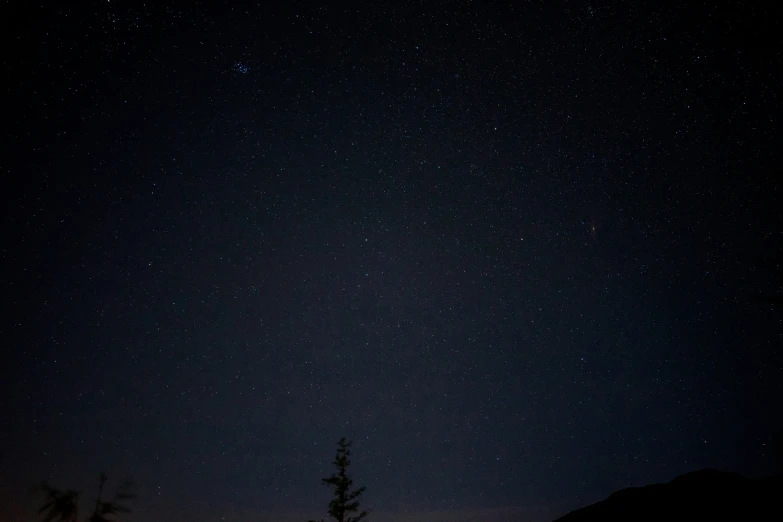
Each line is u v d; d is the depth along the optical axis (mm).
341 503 15281
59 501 5453
